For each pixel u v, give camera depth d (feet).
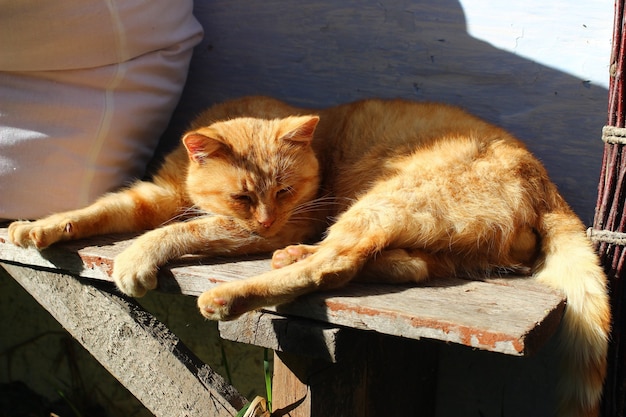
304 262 8.23
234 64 13.12
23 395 15.46
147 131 11.73
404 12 11.69
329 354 7.82
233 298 7.80
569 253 9.10
